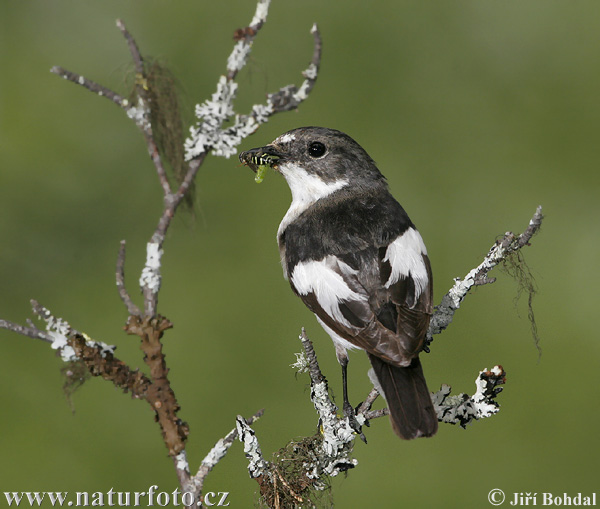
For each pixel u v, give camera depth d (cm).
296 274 829
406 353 739
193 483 555
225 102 637
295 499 680
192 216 627
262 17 650
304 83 650
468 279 779
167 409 560
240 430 674
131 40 616
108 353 563
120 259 570
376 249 808
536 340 725
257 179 923
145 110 599
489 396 734
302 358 721
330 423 696
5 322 554
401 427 711
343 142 909
